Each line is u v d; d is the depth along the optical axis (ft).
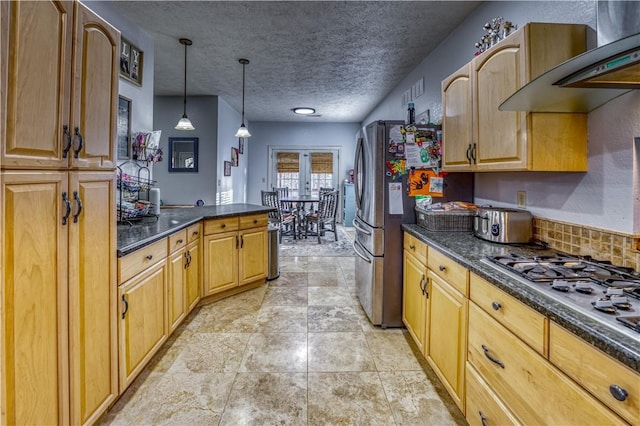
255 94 17.44
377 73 13.85
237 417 5.28
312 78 14.71
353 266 14.35
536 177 6.09
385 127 8.29
